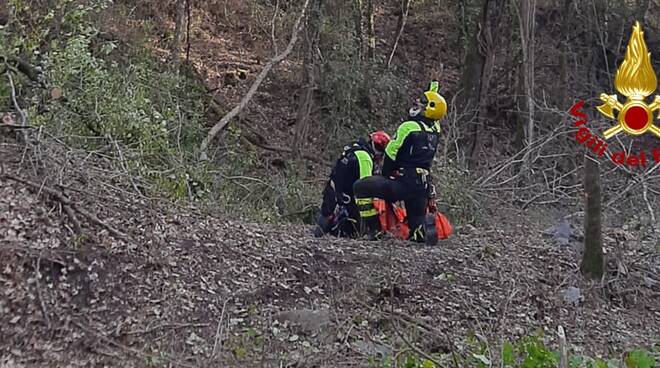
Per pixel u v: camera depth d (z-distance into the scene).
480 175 12.65
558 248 8.39
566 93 17.39
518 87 16.89
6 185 5.98
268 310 5.87
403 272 6.89
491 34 16.38
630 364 5.14
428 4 22.11
